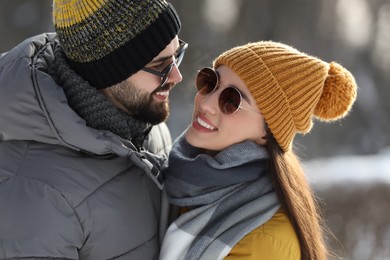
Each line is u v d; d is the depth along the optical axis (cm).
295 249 234
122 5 221
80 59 224
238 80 232
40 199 209
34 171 214
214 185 236
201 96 241
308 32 1359
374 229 514
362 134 1477
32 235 205
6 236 205
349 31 1504
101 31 221
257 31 1274
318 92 237
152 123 238
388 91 1589
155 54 225
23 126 215
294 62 233
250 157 235
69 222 212
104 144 216
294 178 243
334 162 574
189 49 1007
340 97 241
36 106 213
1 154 220
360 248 514
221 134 234
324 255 252
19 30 1165
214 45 1065
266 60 231
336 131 1402
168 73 232
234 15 1259
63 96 216
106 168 225
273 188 242
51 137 216
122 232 225
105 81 225
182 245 230
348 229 513
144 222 234
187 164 236
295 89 232
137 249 232
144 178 237
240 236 226
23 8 1175
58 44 240
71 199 213
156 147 264
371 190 514
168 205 244
